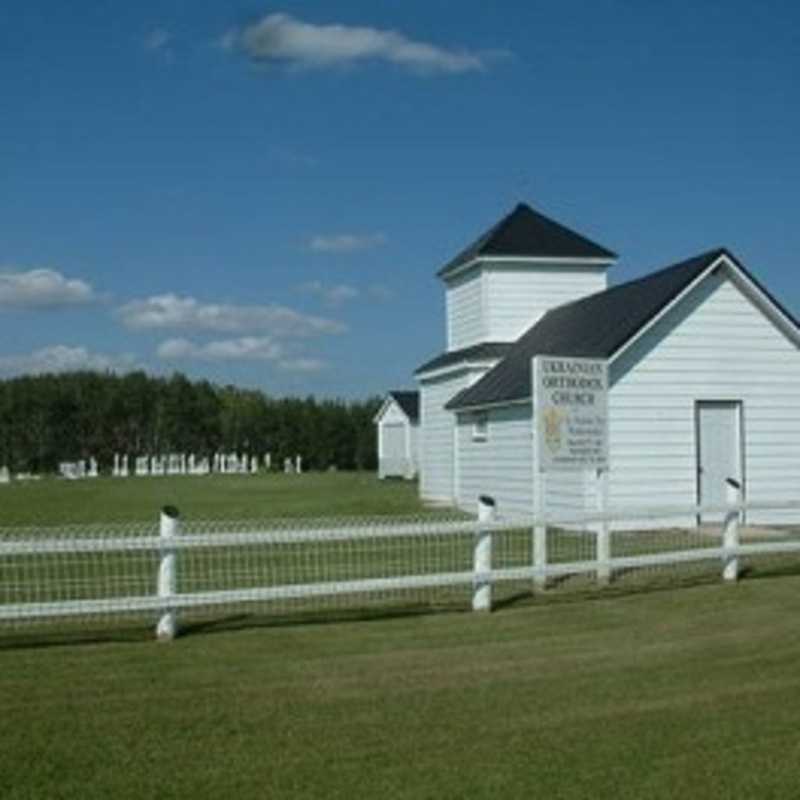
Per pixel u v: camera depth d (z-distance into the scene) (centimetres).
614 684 1048
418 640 1264
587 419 1756
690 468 2503
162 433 8012
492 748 835
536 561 1602
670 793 729
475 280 3638
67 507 3419
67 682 1055
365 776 769
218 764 798
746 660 1155
